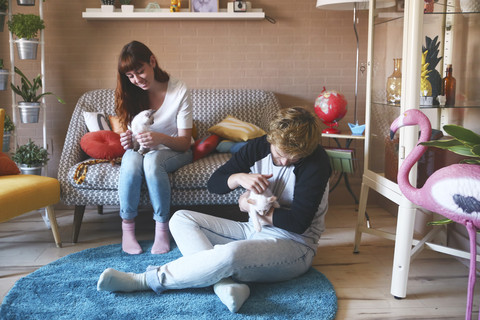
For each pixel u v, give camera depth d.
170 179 2.54
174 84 2.59
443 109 2.39
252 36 3.47
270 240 1.92
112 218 3.15
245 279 1.90
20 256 2.46
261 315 1.78
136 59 2.35
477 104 2.14
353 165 2.86
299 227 1.90
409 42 1.89
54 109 3.44
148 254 2.42
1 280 2.15
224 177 2.04
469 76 2.16
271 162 2.00
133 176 2.38
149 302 1.88
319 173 1.89
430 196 1.55
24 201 2.29
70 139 2.92
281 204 2.01
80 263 2.29
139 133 2.40
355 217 3.18
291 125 1.76
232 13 3.31
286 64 3.51
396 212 3.18
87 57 3.40
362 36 3.51
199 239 1.98
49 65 3.39
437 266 2.30
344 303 1.93
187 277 1.85
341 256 2.45
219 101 3.33
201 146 2.83
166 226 2.43
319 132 1.81
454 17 2.11
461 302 1.94
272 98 3.36
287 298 1.92
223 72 3.49
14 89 3.06
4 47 3.34
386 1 2.18
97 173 2.56
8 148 3.08
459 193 1.46
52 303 1.87
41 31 3.10
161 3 3.39
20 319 1.75
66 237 2.76
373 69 2.40
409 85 1.90
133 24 3.39
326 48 3.51
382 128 2.23
